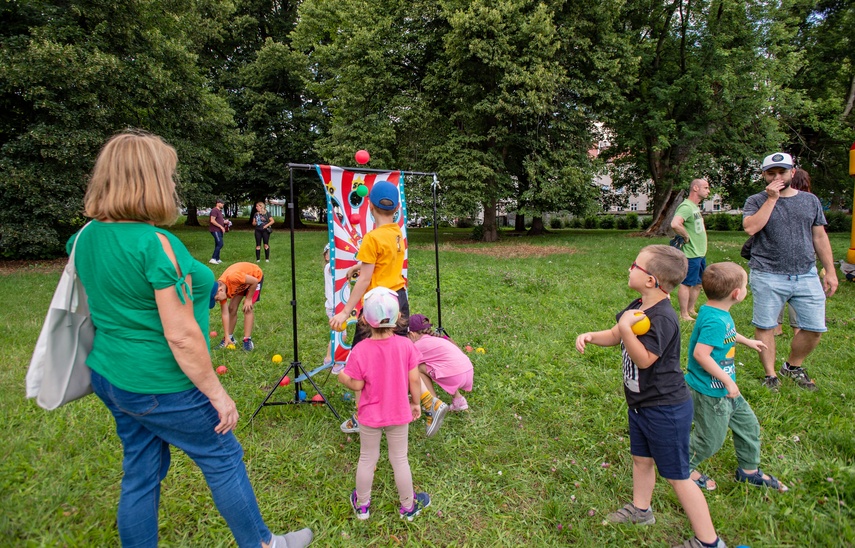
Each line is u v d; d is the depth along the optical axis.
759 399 3.53
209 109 14.78
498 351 4.66
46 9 11.39
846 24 17.58
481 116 15.27
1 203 11.75
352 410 3.47
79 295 1.62
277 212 53.41
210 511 2.41
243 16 24.25
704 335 2.37
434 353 3.37
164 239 1.62
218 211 10.99
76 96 11.03
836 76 18.14
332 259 3.57
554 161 15.30
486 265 10.27
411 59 15.75
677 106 17.03
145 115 13.11
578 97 15.22
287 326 5.64
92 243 1.59
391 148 15.87
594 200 16.81
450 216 14.69
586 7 14.58
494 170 15.51
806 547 2.17
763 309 3.75
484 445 3.06
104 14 11.71
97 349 1.63
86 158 11.73
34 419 3.20
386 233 3.02
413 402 2.41
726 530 2.29
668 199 17.98
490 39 13.38
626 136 18.22
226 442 1.81
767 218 3.67
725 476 2.71
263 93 24.31
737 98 15.39
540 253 12.78
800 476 2.65
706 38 15.77
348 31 16.14
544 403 3.59
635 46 15.81
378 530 2.34
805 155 19.00
